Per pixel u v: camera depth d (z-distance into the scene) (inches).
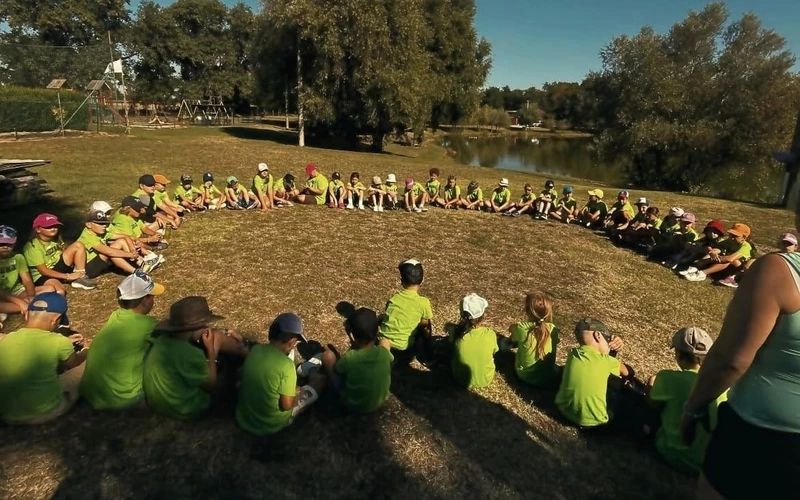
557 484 133.3
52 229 233.8
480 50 1652.3
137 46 2139.5
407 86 1096.2
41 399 139.5
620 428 155.0
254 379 139.9
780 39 932.6
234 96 2486.5
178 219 361.7
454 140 2278.5
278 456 136.3
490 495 128.1
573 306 261.0
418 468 135.8
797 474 66.4
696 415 76.0
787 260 66.0
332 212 440.1
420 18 1160.2
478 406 165.2
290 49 1133.7
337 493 125.6
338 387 154.9
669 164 1043.9
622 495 130.6
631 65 1028.5
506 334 223.0
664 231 354.6
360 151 1204.5
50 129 1026.1
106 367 144.7
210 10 2252.7
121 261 259.6
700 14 991.0
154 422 145.2
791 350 65.9
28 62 1625.2
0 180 369.4
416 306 187.3
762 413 68.6
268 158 784.3
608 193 695.7
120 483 124.0
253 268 284.2
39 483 122.4
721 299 284.5
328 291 257.3
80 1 2071.9
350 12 1028.5
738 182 994.1
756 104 922.7
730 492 71.4
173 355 141.6
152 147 816.3
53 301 144.8
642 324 245.6
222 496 122.2
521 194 634.8
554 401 166.4
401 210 466.6
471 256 335.0
